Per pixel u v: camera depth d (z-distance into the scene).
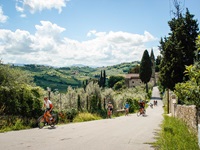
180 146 8.80
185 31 29.81
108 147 9.21
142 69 102.88
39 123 15.05
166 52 30.11
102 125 17.48
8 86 16.06
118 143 10.08
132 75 146.00
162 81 30.83
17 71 17.30
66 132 13.06
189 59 29.33
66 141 10.20
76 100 28.73
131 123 19.53
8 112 15.47
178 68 29.52
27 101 16.61
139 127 16.38
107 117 30.00
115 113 35.34
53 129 14.33
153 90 122.06
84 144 9.66
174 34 30.20
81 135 12.04
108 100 37.09
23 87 16.77
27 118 16.22
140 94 84.19
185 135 11.34
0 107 15.02
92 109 29.53
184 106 16.44
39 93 18.00
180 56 29.38
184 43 29.91
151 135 12.52
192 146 8.80
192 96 12.06
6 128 13.83
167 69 29.81
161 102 84.31
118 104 44.19
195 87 11.74
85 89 32.44
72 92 29.38
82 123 19.17
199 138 8.55
